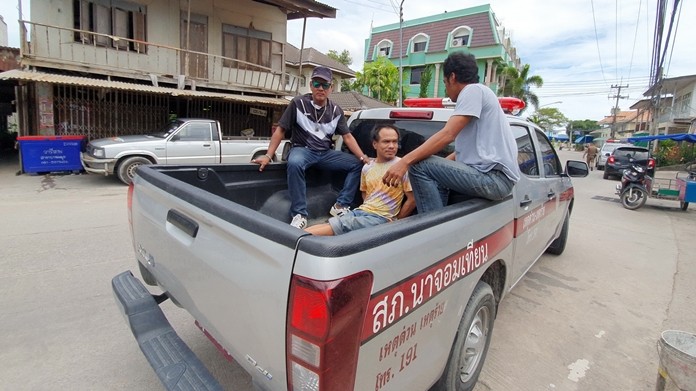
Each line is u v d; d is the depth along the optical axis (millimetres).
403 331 1583
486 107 2369
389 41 34406
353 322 1310
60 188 8391
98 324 3035
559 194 4301
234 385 2438
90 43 12078
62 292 3512
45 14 11391
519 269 3223
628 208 10070
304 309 1274
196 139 9586
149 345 1889
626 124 57906
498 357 2961
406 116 3182
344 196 3402
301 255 1299
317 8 14734
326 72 3252
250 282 1472
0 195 7465
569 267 5062
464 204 2158
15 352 2656
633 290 4379
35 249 4527
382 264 1424
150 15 13055
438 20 31812
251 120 15336
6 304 3268
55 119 11398
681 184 9711
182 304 2039
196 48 14125
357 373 1369
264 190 3361
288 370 1367
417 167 2320
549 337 3283
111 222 5797
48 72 11359
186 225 1856
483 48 28906
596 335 3354
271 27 15875
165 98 13164
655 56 9109
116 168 8898
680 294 4316
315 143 3377
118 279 2408
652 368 2912
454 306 1971
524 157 3309
